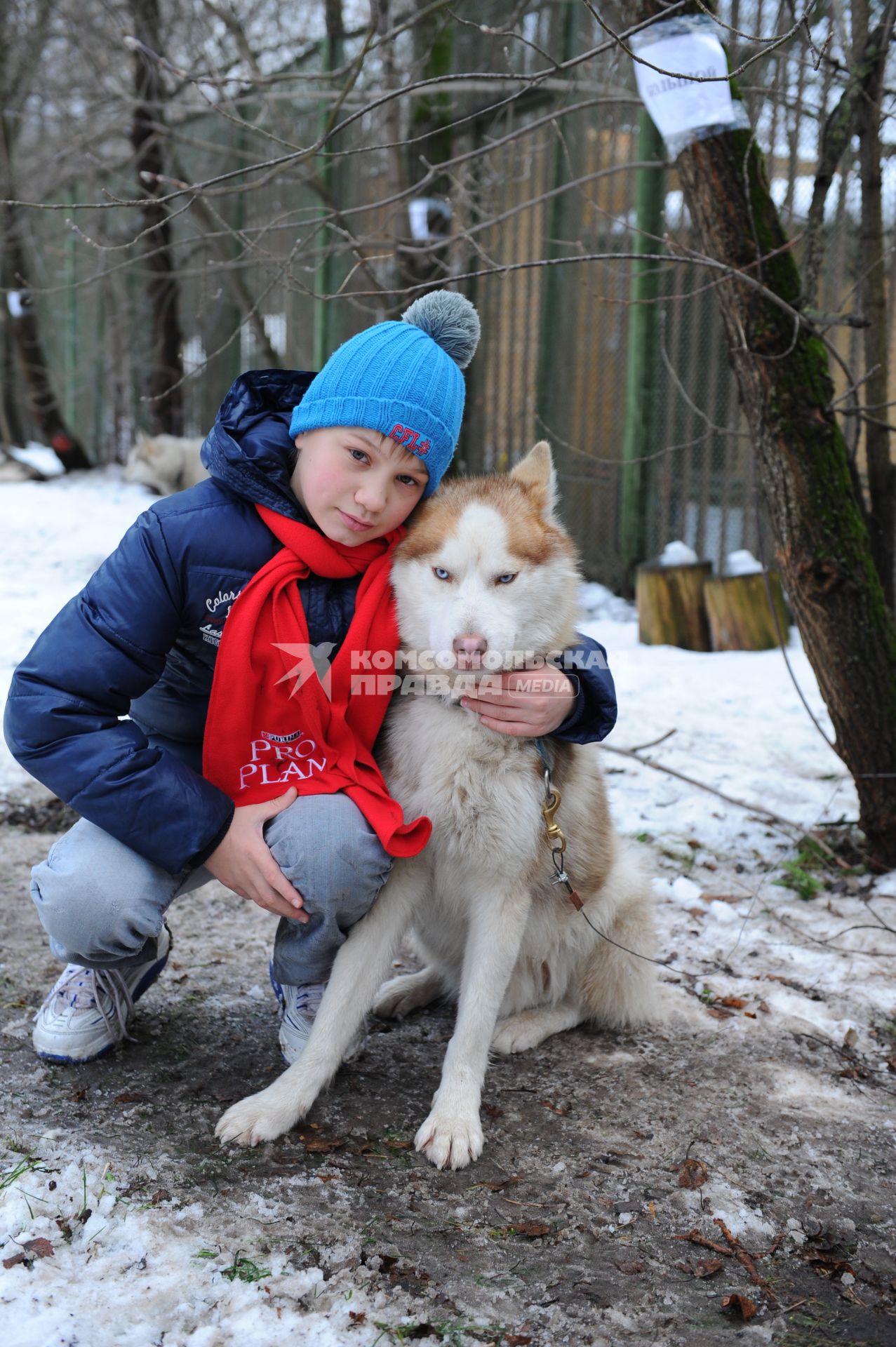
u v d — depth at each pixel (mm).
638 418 7324
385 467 1998
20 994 2539
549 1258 1744
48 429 12766
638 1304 1654
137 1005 2527
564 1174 1981
